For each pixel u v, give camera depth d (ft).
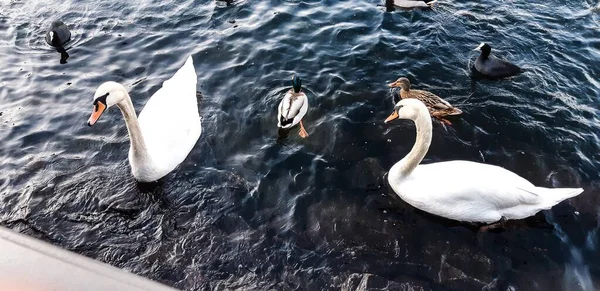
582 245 24.62
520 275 23.31
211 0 46.01
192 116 31.50
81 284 6.23
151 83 36.83
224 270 23.65
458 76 37.19
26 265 6.27
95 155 30.42
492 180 25.18
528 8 44.57
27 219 26.13
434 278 23.20
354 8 45.06
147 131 29.89
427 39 40.93
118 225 25.89
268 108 34.17
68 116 33.58
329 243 24.90
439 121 32.78
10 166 29.48
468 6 45.24
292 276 23.38
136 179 28.48
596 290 22.65
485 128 32.24
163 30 42.39
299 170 29.19
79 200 27.30
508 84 36.14
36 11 44.91
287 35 41.29
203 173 29.12
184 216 26.43
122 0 46.39
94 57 39.52
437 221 26.04
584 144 30.73
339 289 22.80
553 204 25.25
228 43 40.47
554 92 35.17
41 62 38.99
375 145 30.94
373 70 37.63
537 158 29.94
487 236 25.22
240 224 25.95
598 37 40.55
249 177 28.76
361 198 27.35
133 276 6.53
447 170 26.12
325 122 32.89
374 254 24.34
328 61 38.47
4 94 35.50
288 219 26.18
